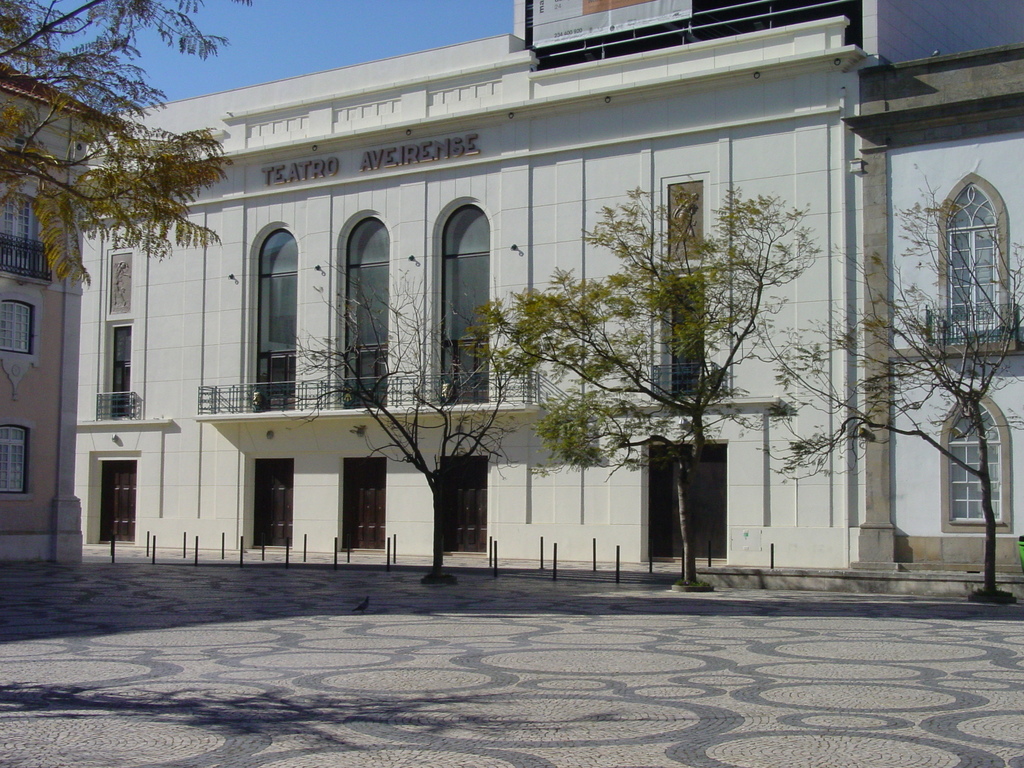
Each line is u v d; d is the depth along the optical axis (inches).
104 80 658.8
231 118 1519.4
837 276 1149.1
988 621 650.2
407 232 1397.6
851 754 308.0
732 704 380.2
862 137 1144.8
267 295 1508.4
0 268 1158.3
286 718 358.6
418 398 1034.1
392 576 1037.2
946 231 987.3
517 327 904.9
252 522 1482.5
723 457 1219.9
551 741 324.2
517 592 867.4
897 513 1106.7
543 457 1288.1
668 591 877.8
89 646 536.7
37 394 1202.6
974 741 324.2
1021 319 1035.3
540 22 1408.7
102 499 1595.7
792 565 1155.3
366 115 1437.0
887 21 1191.6
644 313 902.4
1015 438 1048.8
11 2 605.9
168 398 1545.3
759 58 1202.0
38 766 298.7
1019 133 1066.7
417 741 325.1
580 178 1289.4
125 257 1596.9
